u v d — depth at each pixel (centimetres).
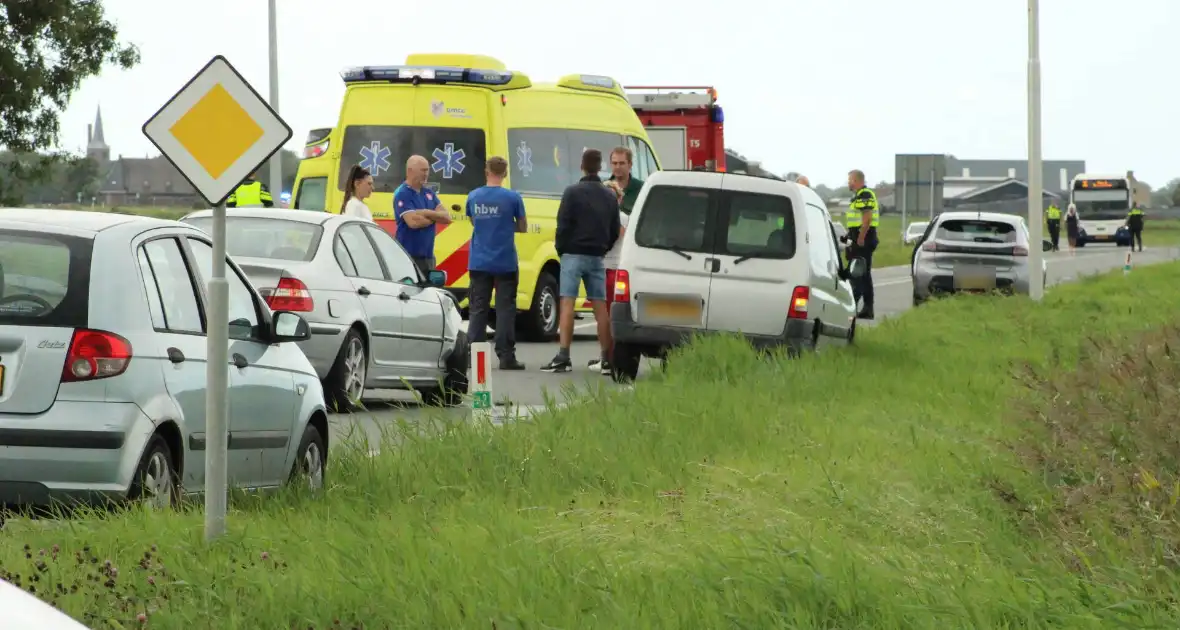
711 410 3481
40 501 2284
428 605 1823
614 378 4922
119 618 1770
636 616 1775
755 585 1891
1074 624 1772
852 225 7900
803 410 3644
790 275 4756
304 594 1861
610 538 2212
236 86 2238
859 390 4119
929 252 8462
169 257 2586
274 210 4331
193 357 2519
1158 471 2552
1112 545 2228
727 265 4788
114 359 2333
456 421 3203
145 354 2384
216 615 1806
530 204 6512
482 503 2533
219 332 2245
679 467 2897
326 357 4078
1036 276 8269
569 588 1903
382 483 2770
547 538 2211
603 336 5203
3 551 2009
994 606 1831
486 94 6456
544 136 6600
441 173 6450
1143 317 6938
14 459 2270
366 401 4641
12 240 2391
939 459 2994
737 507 2447
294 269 4078
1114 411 2925
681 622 1764
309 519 2423
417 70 6462
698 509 2444
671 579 1953
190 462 2494
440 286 4822
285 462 2828
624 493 2681
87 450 2288
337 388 4119
